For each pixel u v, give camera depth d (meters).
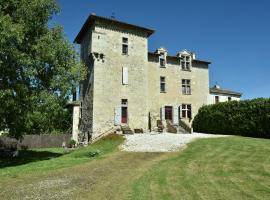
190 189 9.78
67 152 24.94
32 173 14.22
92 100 28.22
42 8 20.61
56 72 21.73
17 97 18.39
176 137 24.91
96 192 10.06
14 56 17.58
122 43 30.52
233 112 28.92
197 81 37.00
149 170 13.55
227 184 10.13
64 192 10.20
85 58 31.69
